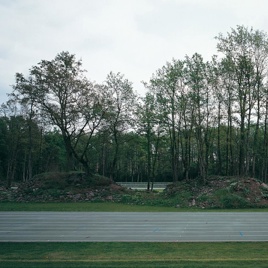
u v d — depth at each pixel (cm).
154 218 3134
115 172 8700
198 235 2336
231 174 5609
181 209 3878
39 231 2512
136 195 4728
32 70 4919
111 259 1683
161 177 8181
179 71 4966
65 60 4988
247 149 4953
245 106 4809
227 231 2473
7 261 1612
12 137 6219
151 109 5341
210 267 1467
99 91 5162
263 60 4734
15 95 5031
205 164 5372
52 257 1738
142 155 7531
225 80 4897
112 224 2806
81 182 5022
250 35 4653
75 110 4950
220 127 5331
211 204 4053
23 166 7756
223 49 4762
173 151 5506
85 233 2431
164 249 1909
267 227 2633
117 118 5412
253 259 1645
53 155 8406
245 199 4116
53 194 4725
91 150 7644
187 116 5128
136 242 2109
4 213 3506
